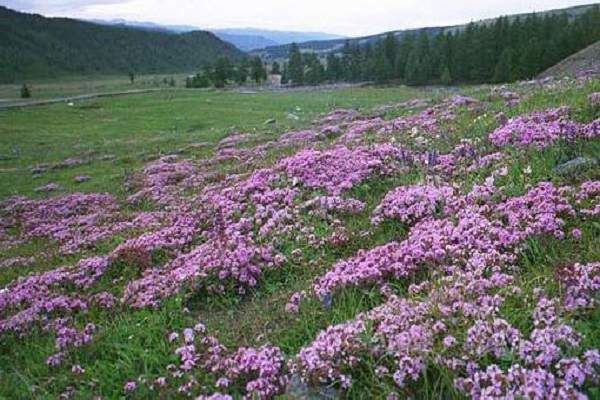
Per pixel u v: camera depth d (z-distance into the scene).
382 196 11.55
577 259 6.76
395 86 148.00
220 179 20.95
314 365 5.59
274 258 9.23
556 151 10.33
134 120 76.31
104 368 6.88
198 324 7.50
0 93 181.75
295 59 194.25
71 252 14.59
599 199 7.95
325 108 70.25
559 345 4.99
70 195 26.47
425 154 13.28
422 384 5.16
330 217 10.76
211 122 65.56
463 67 146.75
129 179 28.14
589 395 4.61
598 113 12.30
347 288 7.52
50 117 87.25
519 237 7.39
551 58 129.50
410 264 7.51
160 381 6.16
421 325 5.65
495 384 4.57
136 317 8.36
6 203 27.86
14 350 8.18
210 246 10.28
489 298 5.91
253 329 7.36
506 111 16.77
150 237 12.33
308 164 14.02
